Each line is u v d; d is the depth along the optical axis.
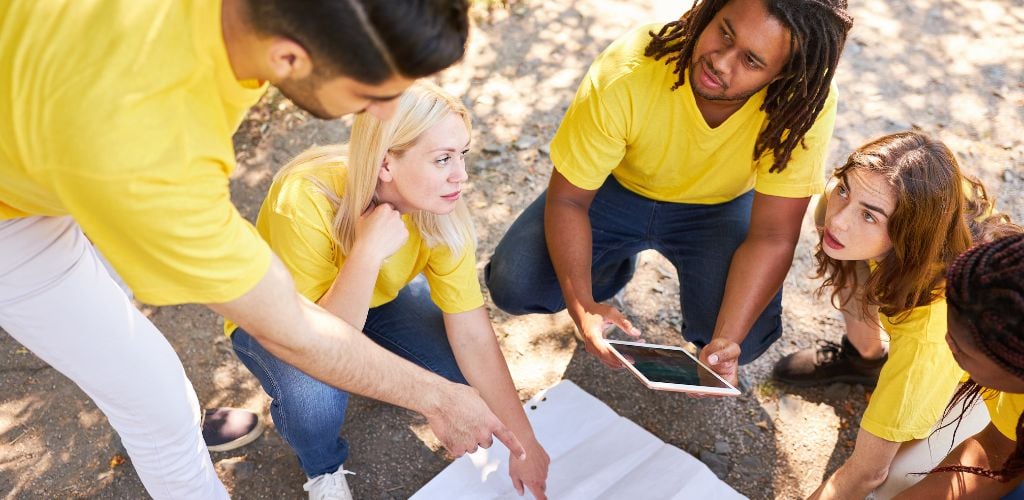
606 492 2.16
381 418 2.43
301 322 1.30
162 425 1.66
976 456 1.87
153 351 1.60
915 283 1.84
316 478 2.13
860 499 2.05
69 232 1.48
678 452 2.26
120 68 1.03
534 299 2.41
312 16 0.97
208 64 1.09
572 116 2.14
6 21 1.06
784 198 2.07
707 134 2.05
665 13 4.14
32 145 1.06
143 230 1.10
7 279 1.41
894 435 1.91
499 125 3.46
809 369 2.47
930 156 1.80
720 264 2.26
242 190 3.18
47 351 1.54
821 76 1.81
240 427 2.34
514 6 4.16
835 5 1.72
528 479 2.05
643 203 2.34
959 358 1.44
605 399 2.48
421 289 2.22
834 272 2.20
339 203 1.81
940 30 4.02
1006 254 1.33
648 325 2.70
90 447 2.34
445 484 2.18
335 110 1.14
